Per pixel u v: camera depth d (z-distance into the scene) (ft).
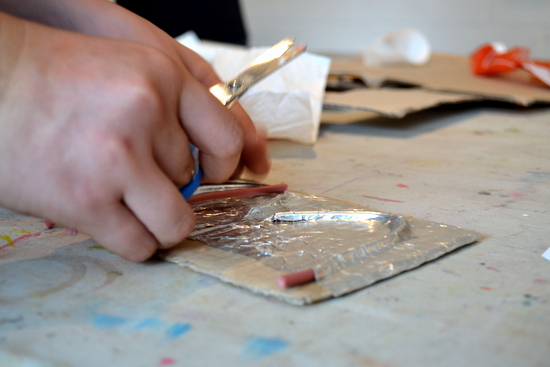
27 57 1.36
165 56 1.53
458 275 1.53
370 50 5.98
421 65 5.93
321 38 11.75
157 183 1.48
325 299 1.40
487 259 1.63
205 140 1.65
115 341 1.23
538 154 2.90
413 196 2.26
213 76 2.02
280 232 1.83
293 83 3.48
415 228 1.84
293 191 2.30
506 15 9.23
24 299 1.43
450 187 2.38
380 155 2.99
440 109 4.28
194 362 1.15
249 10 12.57
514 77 5.02
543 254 1.64
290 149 3.16
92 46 1.45
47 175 1.38
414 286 1.47
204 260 1.62
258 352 1.18
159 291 1.47
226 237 1.79
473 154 2.95
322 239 1.76
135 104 1.40
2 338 1.25
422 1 10.15
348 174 2.62
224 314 1.34
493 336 1.23
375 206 2.15
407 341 1.21
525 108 4.21
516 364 1.13
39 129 1.36
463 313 1.33
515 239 1.78
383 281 1.51
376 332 1.25
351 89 4.73
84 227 1.48
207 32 6.96
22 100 1.34
